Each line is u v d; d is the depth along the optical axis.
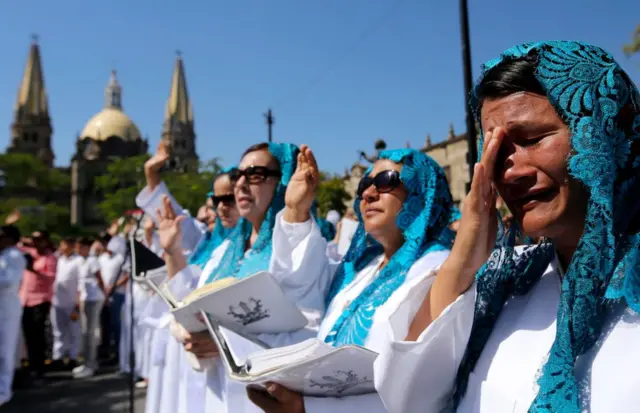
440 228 2.39
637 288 1.01
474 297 1.32
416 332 1.39
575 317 1.07
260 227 3.39
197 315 2.69
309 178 2.72
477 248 1.29
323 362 1.67
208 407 3.02
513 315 1.29
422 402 1.37
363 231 2.72
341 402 1.86
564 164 1.12
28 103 94.81
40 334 9.73
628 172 1.11
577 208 1.13
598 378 1.03
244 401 2.82
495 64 1.21
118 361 10.80
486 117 1.24
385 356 1.33
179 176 63.62
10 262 7.38
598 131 1.06
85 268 9.62
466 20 6.60
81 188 85.00
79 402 7.59
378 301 2.16
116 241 10.16
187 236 5.56
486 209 1.29
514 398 1.17
